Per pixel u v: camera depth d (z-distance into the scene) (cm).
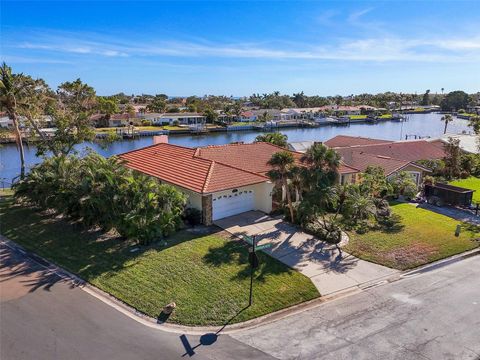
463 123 14212
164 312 1372
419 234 2286
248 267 1723
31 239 1986
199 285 1555
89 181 1998
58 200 2141
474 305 1508
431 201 3048
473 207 2941
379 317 1406
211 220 2294
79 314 1348
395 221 2512
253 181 2458
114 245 1909
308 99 19962
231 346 1212
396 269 1825
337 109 15750
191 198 2359
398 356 1186
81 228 2120
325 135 10538
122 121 10294
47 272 1648
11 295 1456
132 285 1541
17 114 3534
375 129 12075
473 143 5412
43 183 2277
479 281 1727
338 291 1597
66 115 3675
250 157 3028
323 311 1442
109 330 1263
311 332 1301
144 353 1157
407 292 1608
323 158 2173
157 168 2745
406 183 3138
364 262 1881
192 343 1219
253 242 1411
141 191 1972
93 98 4138
